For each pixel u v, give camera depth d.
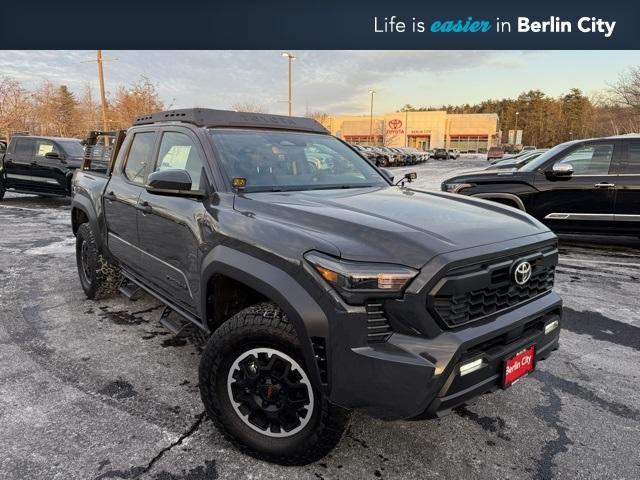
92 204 4.54
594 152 6.98
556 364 3.62
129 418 2.82
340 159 3.72
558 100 118.19
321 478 2.34
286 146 3.47
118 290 4.83
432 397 1.98
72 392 3.11
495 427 2.79
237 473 2.37
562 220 7.18
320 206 2.56
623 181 6.78
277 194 2.87
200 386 2.54
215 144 3.11
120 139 4.41
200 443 2.60
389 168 38.25
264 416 2.42
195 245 2.84
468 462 2.48
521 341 2.33
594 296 5.20
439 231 2.24
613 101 32.06
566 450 2.59
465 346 2.02
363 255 2.05
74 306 4.76
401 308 1.99
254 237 2.37
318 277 2.07
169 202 3.17
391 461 2.47
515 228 2.49
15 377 3.30
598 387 3.28
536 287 2.50
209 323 2.80
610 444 2.64
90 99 43.72
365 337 2.01
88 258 4.75
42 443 2.57
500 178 7.48
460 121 87.19
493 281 2.22
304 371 2.22
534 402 3.08
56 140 12.52
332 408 2.18
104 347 3.81
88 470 2.37
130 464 2.42
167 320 3.44
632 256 7.11
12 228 9.25
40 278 5.75
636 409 3.00
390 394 1.98
